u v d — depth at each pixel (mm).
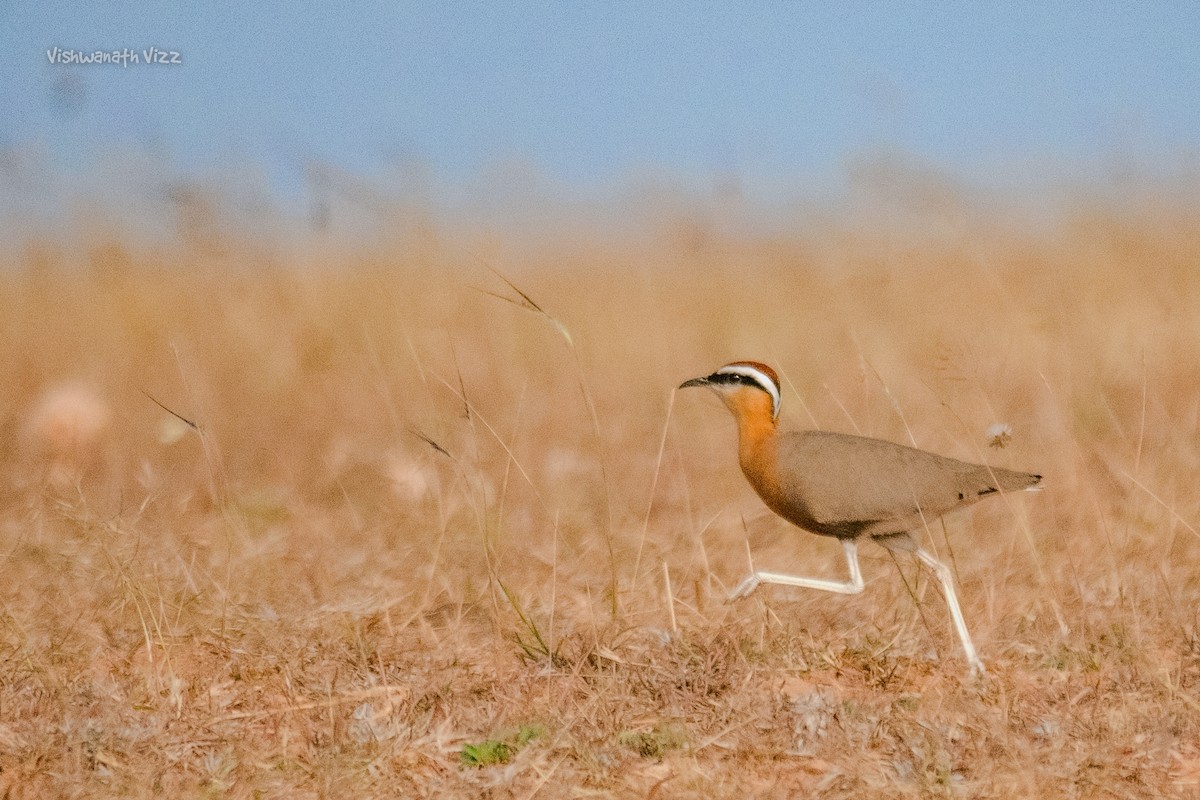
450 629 14805
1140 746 11742
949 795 11000
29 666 13375
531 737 12172
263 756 11844
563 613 15375
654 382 25734
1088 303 26312
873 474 14312
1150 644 13789
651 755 11938
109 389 24469
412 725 12320
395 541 17797
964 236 23969
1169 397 22469
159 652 13906
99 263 28875
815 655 14039
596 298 29594
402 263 27484
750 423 15125
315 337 25219
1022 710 12539
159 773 11539
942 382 21938
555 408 23484
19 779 11398
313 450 21875
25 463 21562
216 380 24562
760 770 11602
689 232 26984
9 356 26719
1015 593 15727
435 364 24516
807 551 17719
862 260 27344
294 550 17484
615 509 19344
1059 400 21297
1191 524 17172
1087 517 17609
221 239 25375
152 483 19172
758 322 28266
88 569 15750
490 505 18828
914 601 14867
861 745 11859
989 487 14391
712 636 14320
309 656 13945
